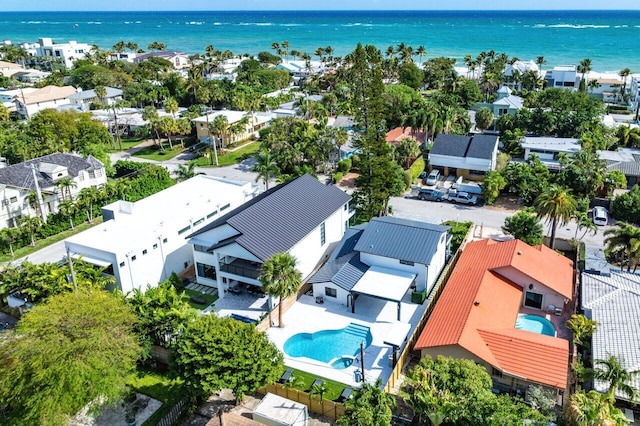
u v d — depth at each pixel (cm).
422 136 8962
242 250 4134
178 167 7794
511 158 7950
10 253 5453
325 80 15025
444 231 4459
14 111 11838
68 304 3091
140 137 10212
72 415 2936
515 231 4959
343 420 2620
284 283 3666
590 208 6094
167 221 4800
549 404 2762
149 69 16788
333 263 4512
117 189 6544
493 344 3278
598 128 8250
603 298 3681
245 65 16938
